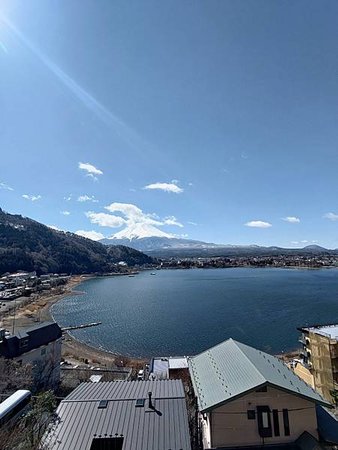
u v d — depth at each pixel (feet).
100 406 71.31
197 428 80.79
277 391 73.10
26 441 61.82
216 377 82.43
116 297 524.93
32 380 128.98
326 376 121.70
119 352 245.04
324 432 72.23
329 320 319.68
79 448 61.36
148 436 64.13
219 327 307.17
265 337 270.67
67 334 295.89
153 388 81.56
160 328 311.88
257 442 70.54
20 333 154.40
